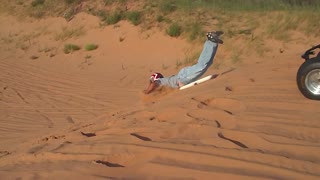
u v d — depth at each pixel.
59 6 23.08
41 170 4.31
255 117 5.27
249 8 18.86
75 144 5.14
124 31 18.89
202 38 16.73
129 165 4.24
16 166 4.70
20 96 13.16
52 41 20.39
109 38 18.92
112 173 4.02
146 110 6.54
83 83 14.54
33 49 20.00
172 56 16.42
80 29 20.50
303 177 3.59
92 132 5.94
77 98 12.53
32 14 23.23
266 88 6.71
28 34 21.75
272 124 4.96
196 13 19.00
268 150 4.24
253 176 3.65
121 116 6.68
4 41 21.47
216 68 13.88
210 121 5.26
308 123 4.91
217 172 3.78
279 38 15.76
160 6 19.88
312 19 16.50
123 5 21.03
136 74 15.25
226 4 19.70
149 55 16.98
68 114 10.84
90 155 4.58
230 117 5.36
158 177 3.85
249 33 16.44
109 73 15.83
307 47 14.96
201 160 4.07
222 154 4.13
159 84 8.66
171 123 5.45
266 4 19.09
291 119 5.10
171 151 4.30
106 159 4.41
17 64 18.03
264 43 15.62
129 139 4.94
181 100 6.65
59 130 7.75
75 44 19.45
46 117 10.73
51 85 14.48
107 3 21.64
